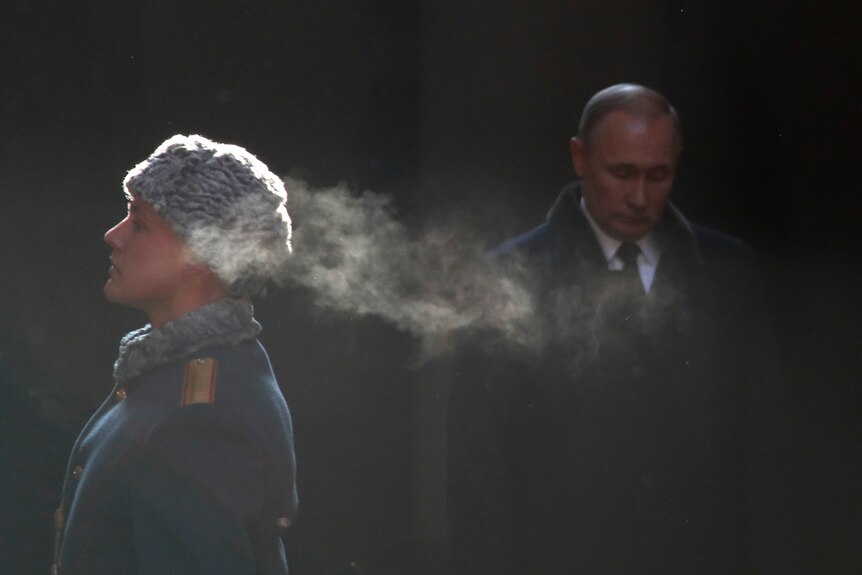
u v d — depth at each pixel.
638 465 11.12
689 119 17.84
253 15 18.45
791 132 17.58
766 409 11.48
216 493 7.25
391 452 18.86
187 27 18.23
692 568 11.14
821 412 17.39
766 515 11.27
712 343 11.37
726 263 11.60
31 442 17.64
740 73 17.69
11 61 17.77
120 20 18.03
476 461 11.02
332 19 18.70
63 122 17.89
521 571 11.05
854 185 17.39
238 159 7.66
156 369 7.65
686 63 17.83
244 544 7.25
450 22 18.69
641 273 11.47
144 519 7.20
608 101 11.15
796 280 17.58
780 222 17.64
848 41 17.27
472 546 10.95
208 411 7.38
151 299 7.73
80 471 7.76
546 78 18.38
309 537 18.84
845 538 17.17
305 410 18.75
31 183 17.86
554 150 18.41
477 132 18.66
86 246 17.98
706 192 17.83
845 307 17.44
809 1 17.36
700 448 11.20
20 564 17.41
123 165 18.08
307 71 18.67
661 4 17.88
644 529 11.06
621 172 11.03
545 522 11.04
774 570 11.21
